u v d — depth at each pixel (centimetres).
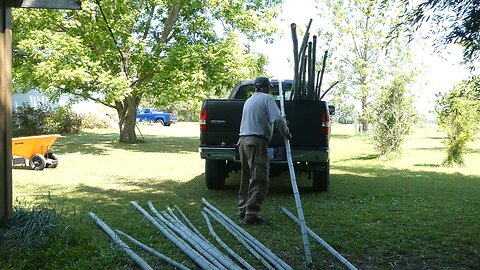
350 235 509
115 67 1630
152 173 1022
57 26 1554
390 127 1423
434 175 1067
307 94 706
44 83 1408
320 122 706
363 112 1494
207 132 725
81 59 1426
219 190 798
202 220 570
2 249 417
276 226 548
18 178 913
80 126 2758
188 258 428
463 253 451
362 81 2775
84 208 625
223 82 1608
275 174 822
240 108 718
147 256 429
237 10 1697
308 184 881
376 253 451
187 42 1700
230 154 713
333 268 411
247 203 557
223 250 455
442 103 561
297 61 655
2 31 465
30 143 1021
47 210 486
